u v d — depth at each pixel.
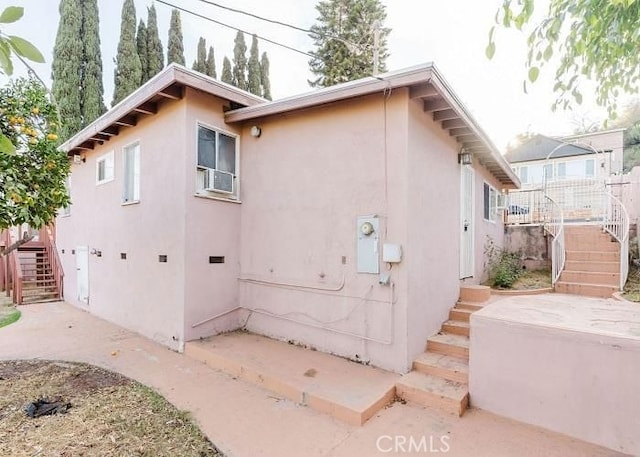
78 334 6.80
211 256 6.23
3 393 4.21
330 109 5.53
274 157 6.27
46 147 4.17
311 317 5.65
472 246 7.49
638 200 8.48
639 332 3.36
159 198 6.39
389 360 4.79
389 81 4.55
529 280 8.33
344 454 3.18
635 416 3.16
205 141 6.23
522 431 3.56
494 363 3.91
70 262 9.96
